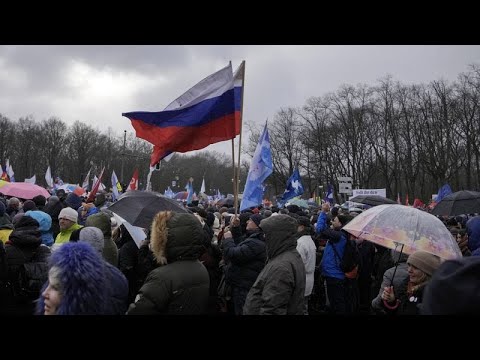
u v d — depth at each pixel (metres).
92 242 4.19
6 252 4.88
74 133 78.88
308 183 61.41
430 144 49.69
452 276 1.40
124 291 3.27
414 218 4.35
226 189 89.94
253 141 62.94
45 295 2.63
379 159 53.41
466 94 48.41
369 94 54.88
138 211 5.64
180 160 89.88
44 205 9.45
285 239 3.96
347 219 7.24
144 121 6.32
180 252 3.22
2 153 73.00
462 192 8.82
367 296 7.98
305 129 59.94
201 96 6.34
